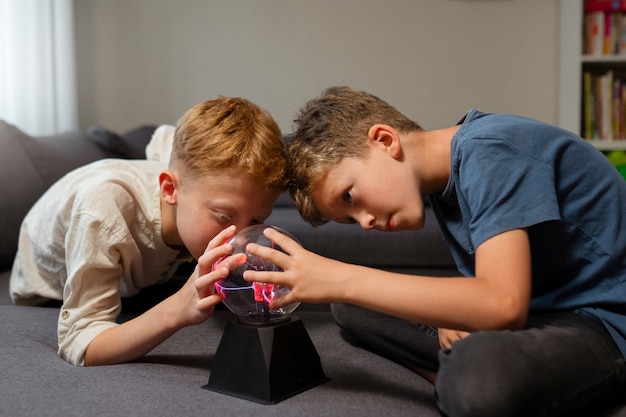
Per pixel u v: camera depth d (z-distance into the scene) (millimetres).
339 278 843
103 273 1134
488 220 857
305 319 1441
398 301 814
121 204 1199
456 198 1039
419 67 3188
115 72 3215
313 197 1032
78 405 854
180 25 3195
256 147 1052
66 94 2885
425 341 1029
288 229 2068
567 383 785
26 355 1071
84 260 1106
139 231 1273
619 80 3035
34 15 2713
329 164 994
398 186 980
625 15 3035
